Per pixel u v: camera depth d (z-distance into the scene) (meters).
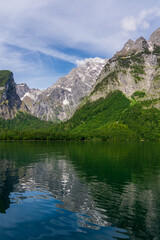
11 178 53.94
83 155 103.69
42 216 31.17
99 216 31.42
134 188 45.69
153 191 43.69
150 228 27.94
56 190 43.69
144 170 66.00
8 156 99.00
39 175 57.53
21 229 27.33
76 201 37.31
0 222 29.23
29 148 144.50
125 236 25.94
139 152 120.06
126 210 33.59
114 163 78.94
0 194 40.78
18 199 38.16
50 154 107.69
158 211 33.34
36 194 40.91
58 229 27.42
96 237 25.56
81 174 59.28
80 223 29.11
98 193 41.94
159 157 96.44
